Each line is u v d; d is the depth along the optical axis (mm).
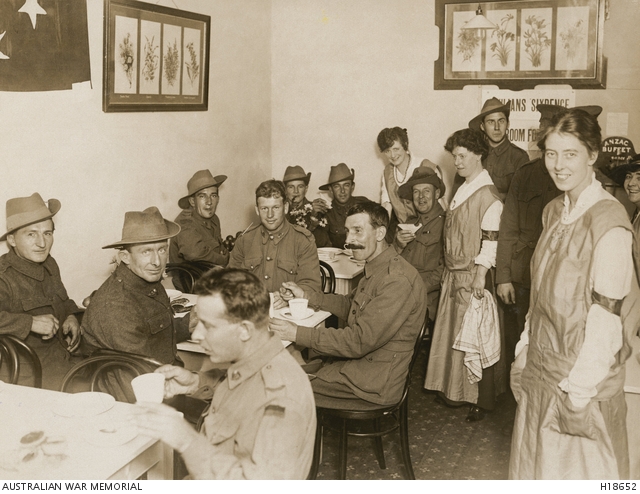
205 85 4828
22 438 1781
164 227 2656
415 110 5535
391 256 2830
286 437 1522
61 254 3514
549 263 2166
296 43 5809
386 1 5473
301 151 5953
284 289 3385
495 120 4422
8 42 3074
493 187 3641
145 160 4207
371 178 5770
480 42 5246
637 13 4852
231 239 5016
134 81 4004
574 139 2018
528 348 2293
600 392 2062
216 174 5148
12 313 2771
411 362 2834
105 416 1942
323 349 2762
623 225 1991
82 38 3525
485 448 3361
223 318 1599
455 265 3701
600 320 1995
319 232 5180
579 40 5000
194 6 4656
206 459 1520
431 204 4246
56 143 3418
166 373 2055
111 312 2498
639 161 3439
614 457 2076
